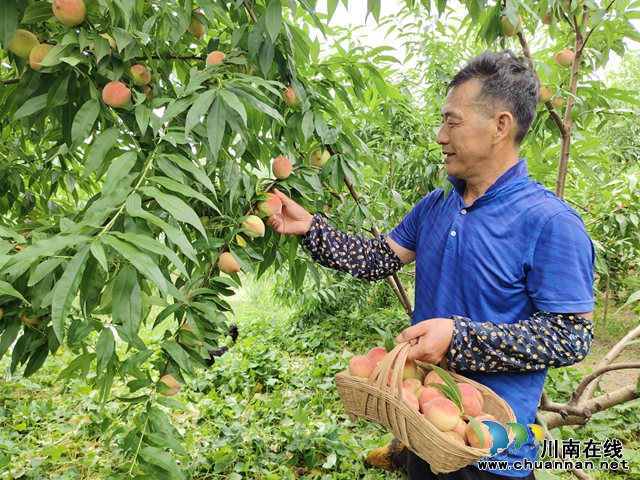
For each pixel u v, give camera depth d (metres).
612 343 5.50
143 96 1.33
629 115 2.60
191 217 1.03
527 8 1.84
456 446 1.14
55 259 1.03
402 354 1.29
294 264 2.07
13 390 4.10
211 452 2.99
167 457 1.21
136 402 1.34
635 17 2.18
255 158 1.71
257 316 6.90
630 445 3.12
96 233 1.04
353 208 1.98
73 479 2.75
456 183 1.63
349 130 1.84
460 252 1.51
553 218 1.37
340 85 1.91
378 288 6.50
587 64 2.42
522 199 1.44
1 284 0.89
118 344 5.18
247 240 1.66
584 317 1.35
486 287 1.45
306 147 1.99
